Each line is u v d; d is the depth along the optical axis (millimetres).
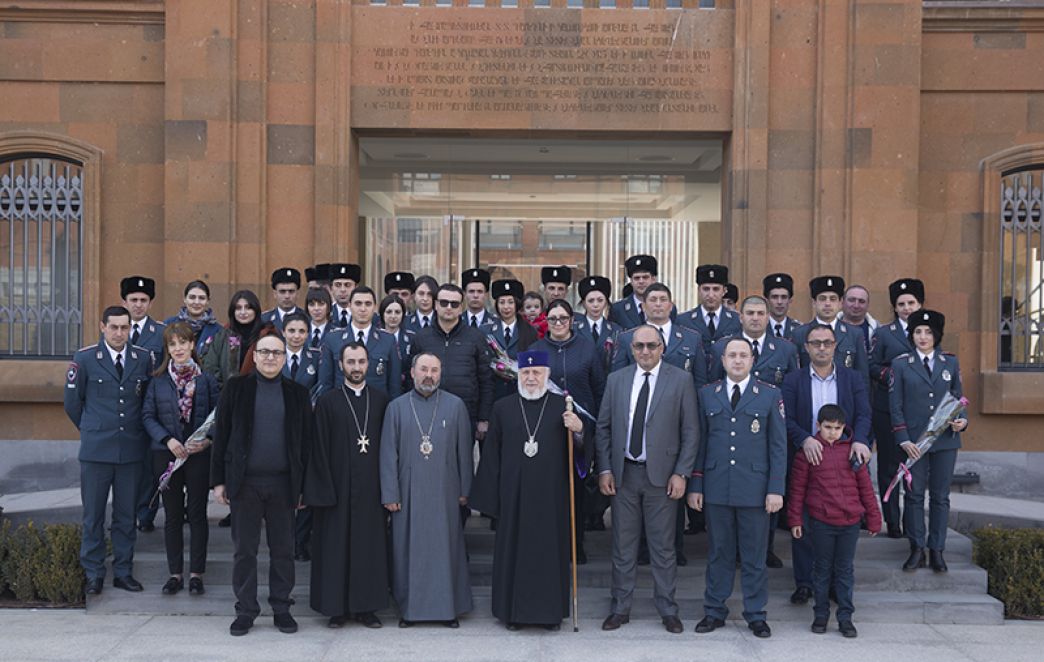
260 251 11062
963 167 11594
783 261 11094
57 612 8125
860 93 10953
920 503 8414
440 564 7656
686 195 12953
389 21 11211
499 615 7625
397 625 7766
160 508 9797
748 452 7531
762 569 7582
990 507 10562
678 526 8555
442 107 11234
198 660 6941
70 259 11695
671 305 8508
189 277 10992
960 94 11586
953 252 11586
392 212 12836
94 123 11469
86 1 11242
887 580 8391
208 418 7941
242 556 7484
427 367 7758
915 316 8500
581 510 8375
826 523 7566
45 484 11414
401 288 10062
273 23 11102
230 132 10992
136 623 7801
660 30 11242
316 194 11070
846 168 10992
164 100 11391
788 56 11102
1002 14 11359
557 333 8562
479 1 11367
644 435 7684
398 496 7695
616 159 12969
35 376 11289
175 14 11000
